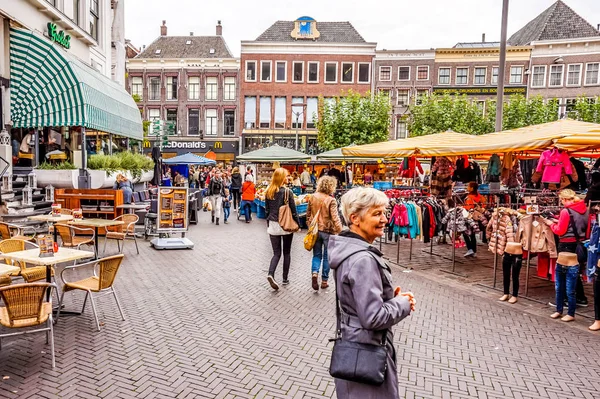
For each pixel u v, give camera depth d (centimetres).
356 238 244
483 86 3856
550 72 3794
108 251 1056
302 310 626
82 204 1262
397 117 3988
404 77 3962
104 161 1545
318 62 3994
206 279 795
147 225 1286
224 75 4081
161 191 1120
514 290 676
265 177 3434
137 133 2070
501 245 722
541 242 685
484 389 412
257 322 575
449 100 3347
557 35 3847
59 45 1569
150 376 420
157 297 679
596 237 550
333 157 2009
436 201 1008
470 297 703
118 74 2539
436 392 405
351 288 229
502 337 537
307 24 4022
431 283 786
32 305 430
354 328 232
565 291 607
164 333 530
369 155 1198
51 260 509
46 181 1326
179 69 4062
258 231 1447
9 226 771
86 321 567
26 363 443
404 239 1286
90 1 1906
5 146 1224
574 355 488
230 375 426
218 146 4078
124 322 566
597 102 3319
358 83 4000
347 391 236
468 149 883
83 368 434
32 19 1407
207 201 1772
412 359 474
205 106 4078
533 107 3347
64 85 1341
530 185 1382
